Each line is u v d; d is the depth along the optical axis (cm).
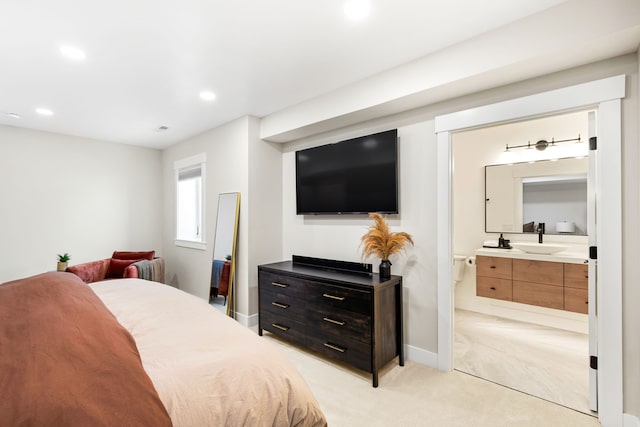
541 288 324
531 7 168
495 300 373
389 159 264
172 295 197
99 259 443
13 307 139
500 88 215
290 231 367
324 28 185
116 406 81
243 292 345
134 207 479
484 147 390
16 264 378
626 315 173
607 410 177
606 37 156
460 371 244
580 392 214
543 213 352
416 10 169
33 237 389
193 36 192
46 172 399
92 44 200
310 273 273
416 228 259
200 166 425
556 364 254
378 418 188
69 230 417
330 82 262
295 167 352
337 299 246
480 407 198
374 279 248
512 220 372
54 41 196
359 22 180
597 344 185
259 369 116
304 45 204
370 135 277
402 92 231
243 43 201
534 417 188
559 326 330
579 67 186
